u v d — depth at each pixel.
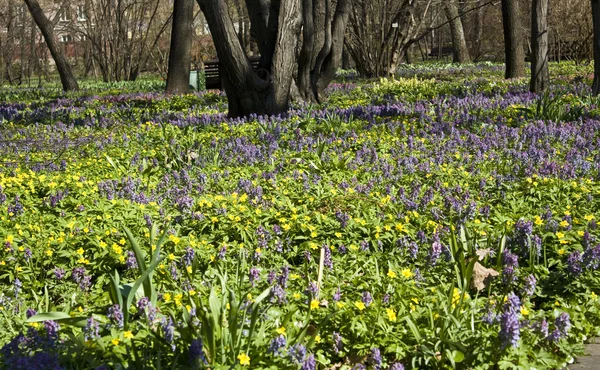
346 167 9.14
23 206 7.32
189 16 25.47
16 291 4.95
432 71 36.59
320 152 9.58
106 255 5.67
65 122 15.41
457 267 4.96
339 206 7.03
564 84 21.48
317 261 5.64
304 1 17.41
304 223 6.31
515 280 5.12
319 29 18.75
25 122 15.45
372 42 34.09
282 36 14.19
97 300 4.94
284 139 11.22
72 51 62.88
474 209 6.45
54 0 47.88
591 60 38.53
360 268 5.38
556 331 4.07
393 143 10.58
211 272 5.21
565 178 8.00
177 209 6.91
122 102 21.31
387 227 6.13
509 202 7.14
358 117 13.48
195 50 51.47
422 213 6.86
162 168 9.60
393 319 4.12
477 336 4.06
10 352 3.66
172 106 19.34
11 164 9.99
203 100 20.66
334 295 4.49
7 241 5.82
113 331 3.97
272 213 6.71
